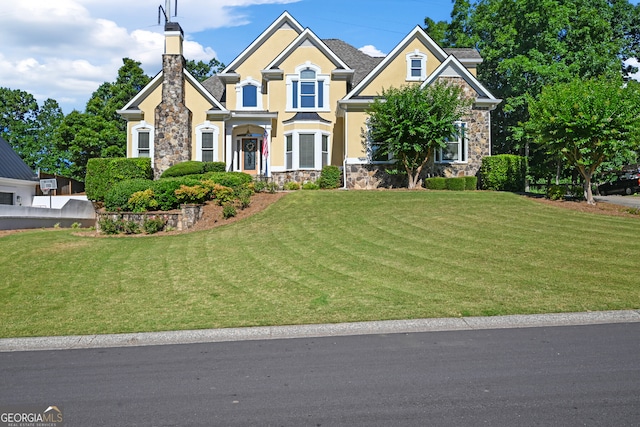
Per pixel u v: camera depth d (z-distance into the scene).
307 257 12.59
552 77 32.09
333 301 9.25
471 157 25.50
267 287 10.32
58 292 10.27
